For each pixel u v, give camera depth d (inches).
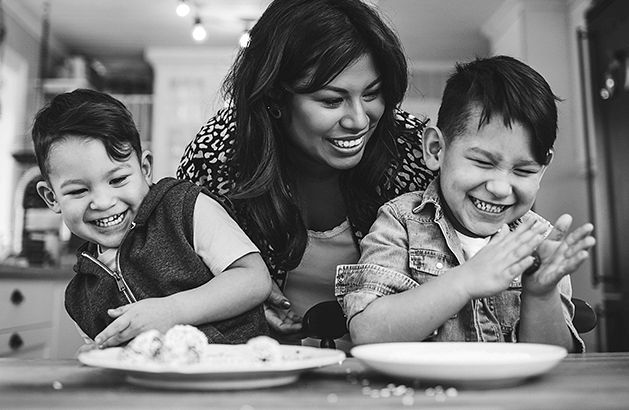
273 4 44.3
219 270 39.9
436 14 151.6
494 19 154.6
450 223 40.1
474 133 36.5
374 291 35.9
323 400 20.5
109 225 40.6
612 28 105.7
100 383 24.0
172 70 191.2
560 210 139.7
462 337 37.8
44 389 22.8
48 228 111.0
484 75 37.6
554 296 33.6
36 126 40.6
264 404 19.8
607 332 108.3
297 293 49.6
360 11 41.0
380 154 46.4
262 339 25.1
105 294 41.1
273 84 42.0
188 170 52.0
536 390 22.2
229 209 43.9
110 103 41.3
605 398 20.7
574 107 142.5
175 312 35.6
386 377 24.9
